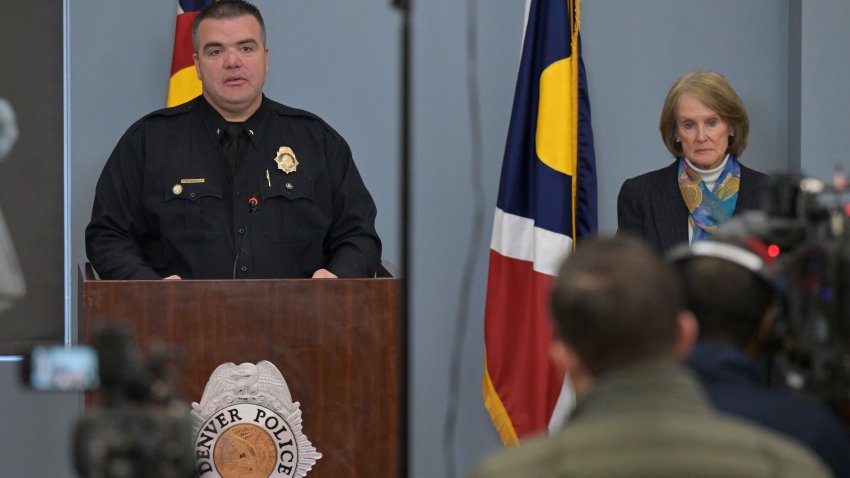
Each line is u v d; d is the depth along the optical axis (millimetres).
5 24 6715
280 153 5730
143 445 2043
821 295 2996
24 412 6789
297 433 4750
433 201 7066
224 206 5664
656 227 5973
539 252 6699
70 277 6848
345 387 4785
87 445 2037
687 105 5914
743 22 7191
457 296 7109
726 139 5961
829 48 7039
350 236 5730
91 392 4461
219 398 4699
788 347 3014
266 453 4730
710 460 2088
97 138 6812
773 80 7203
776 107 7223
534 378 6754
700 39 7188
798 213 3164
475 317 7129
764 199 3240
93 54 6793
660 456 2094
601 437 2135
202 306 4699
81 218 6816
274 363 4746
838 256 2992
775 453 2125
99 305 4633
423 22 7031
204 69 5711
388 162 7039
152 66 6836
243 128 5754
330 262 5738
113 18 6801
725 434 2127
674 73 7180
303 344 4758
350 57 6980
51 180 6801
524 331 6793
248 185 5672
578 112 6766
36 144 6770
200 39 5734
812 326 2990
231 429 4711
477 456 7180
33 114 6758
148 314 4664
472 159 7086
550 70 6766
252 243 5605
